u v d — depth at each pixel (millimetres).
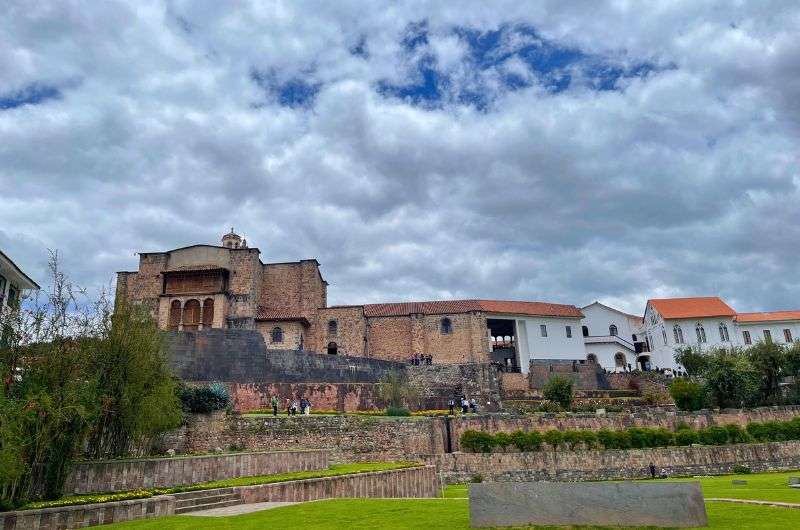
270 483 25688
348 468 35656
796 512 15641
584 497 14078
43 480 22812
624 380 74250
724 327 84812
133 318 30312
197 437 39531
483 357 72875
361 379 60125
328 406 51375
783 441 48719
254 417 41250
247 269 71562
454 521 15742
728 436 48375
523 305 81750
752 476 40750
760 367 62250
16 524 17719
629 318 100062
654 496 13797
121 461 26141
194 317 69438
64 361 24953
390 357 74062
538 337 79500
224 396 41938
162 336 34906
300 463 34531
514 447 43438
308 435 41219
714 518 14750
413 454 42125
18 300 25406
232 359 54156
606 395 69250
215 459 29781
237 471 30688
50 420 22812
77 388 24594
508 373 71750
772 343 65438
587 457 43125
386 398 52781
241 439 40344
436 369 64875
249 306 70000
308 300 73688
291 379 55844
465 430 44281
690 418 50594
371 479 30469
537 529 13898
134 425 29531
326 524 16156
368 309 77500
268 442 40469
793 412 53719
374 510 18625
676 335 84438
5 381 23297
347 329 73250
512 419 45656
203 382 48812
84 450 27891
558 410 57500
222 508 22672
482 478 41469
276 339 69500
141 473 26531
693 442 47031
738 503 18734
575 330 82312
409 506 19438
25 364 24203
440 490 37344
